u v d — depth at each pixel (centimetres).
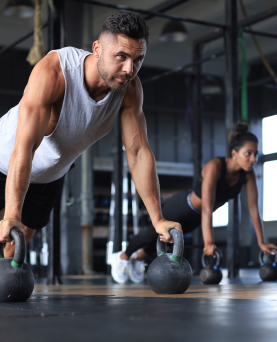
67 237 751
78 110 146
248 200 299
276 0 991
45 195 190
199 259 559
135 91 161
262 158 1259
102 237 1295
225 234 1386
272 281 274
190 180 1496
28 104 135
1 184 185
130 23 123
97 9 1023
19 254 118
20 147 130
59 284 314
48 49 343
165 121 1364
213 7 1030
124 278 329
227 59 382
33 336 54
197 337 52
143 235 314
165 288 141
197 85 599
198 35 1195
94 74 140
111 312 80
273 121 1254
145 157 161
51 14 339
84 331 58
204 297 123
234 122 373
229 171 283
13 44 521
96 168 1229
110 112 153
